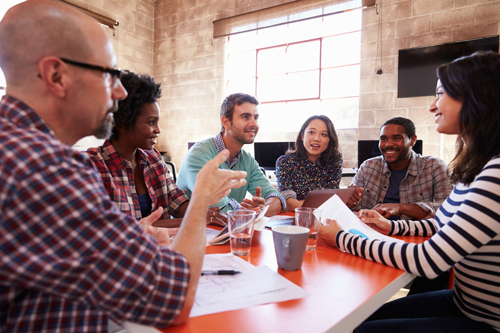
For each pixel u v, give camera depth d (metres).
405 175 1.71
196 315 0.48
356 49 4.15
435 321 0.77
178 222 1.11
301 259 0.69
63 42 0.46
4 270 0.35
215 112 5.04
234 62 4.96
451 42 3.35
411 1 3.57
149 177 1.31
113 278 0.39
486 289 0.72
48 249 0.36
